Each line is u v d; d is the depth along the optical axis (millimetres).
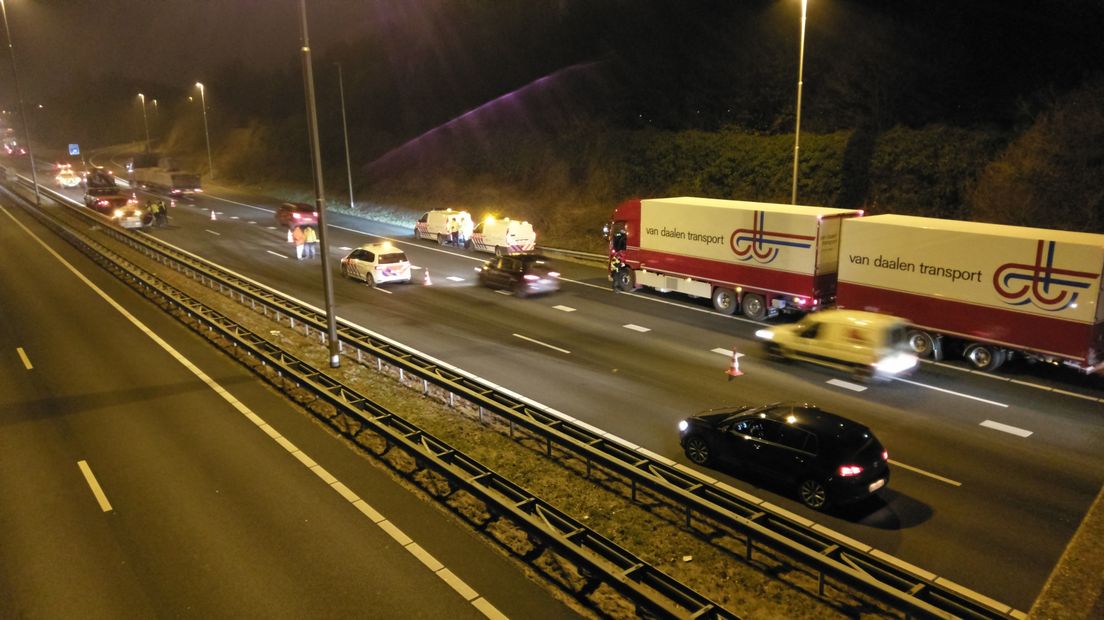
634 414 16344
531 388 18047
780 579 10008
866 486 11750
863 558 9625
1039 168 27969
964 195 30469
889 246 20375
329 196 62500
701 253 25734
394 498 12180
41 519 11508
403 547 10641
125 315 24922
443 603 9312
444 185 54875
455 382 17281
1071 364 17391
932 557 10680
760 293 24172
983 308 18719
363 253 31000
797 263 22906
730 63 42906
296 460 13641
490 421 15789
